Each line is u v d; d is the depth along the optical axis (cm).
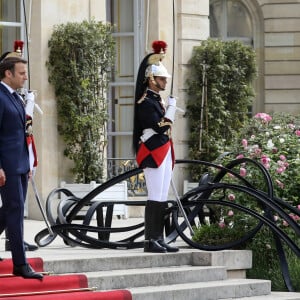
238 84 2967
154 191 1719
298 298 1652
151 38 2908
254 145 1958
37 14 2666
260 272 1820
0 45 2698
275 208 1741
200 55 2936
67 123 2664
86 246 1800
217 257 1716
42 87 2655
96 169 2686
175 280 1620
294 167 1947
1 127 1421
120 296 1477
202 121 2923
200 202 1808
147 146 1716
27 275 1425
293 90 3362
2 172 1397
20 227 1415
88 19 2741
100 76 2708
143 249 1795
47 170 2645
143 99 1711
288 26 3359
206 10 2997
